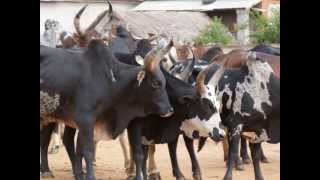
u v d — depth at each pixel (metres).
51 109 9.41
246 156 12.64
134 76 9.50
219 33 27.11
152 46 11.49
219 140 9.90
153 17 29.61
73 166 10.20
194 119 9.96
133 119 9.84
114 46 10.94
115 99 9.55
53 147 13.70
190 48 13.62
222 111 10.64
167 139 10.19
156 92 9.50
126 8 34.91
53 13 31.23
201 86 9.90
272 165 12.65
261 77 10.29
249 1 32.25
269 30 25.97
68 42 12.27
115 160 13.11
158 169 12.12
